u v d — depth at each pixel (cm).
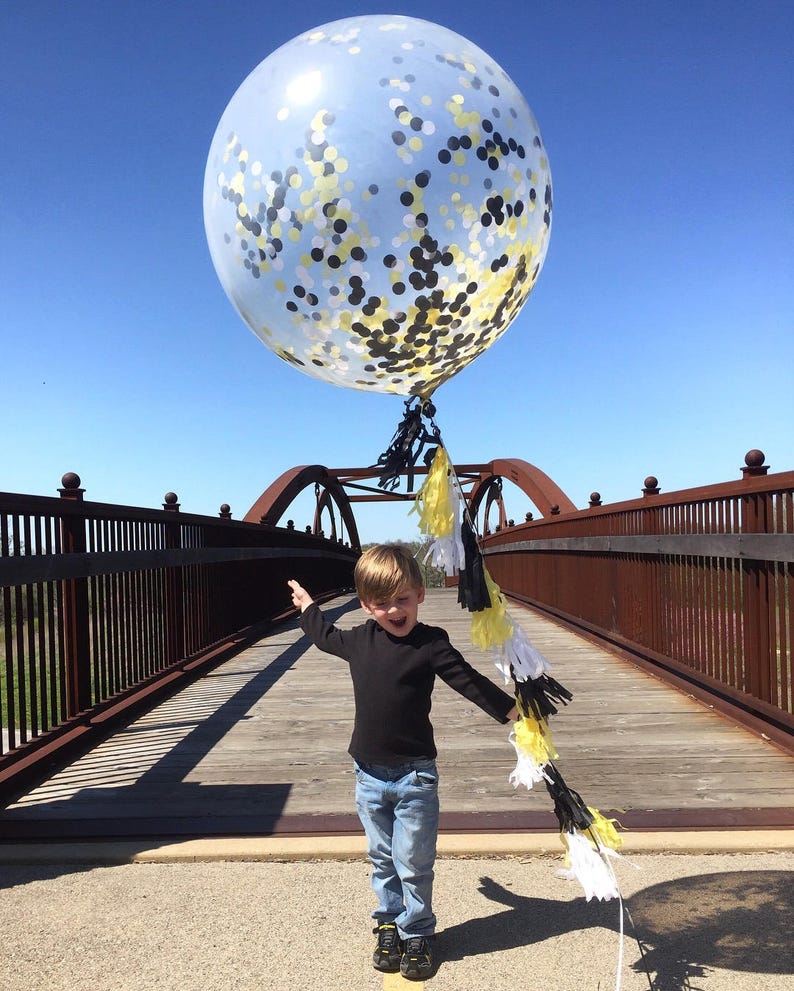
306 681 579
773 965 190
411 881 193
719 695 464
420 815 195
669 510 542
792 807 297
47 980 188
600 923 212
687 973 187
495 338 212
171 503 584
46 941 207
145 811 304
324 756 381
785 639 378
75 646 406
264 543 901
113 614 468
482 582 200
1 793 316
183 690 552
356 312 190
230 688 557
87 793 328
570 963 193
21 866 257
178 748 399
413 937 192
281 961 196
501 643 198
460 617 957
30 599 359
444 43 189
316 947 203
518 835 267
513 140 188
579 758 368
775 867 244
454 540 203
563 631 833
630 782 331
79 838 276
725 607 455
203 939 208
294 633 852
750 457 408
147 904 228
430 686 199
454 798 314
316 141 175
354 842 264
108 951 202
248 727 442
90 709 418
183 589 602
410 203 177
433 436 216
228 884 241
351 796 320
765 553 385
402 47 182
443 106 178
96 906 227
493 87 189
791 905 219
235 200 189
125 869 254
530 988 183
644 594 604
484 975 189
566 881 238
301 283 188
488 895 230
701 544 473
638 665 597
